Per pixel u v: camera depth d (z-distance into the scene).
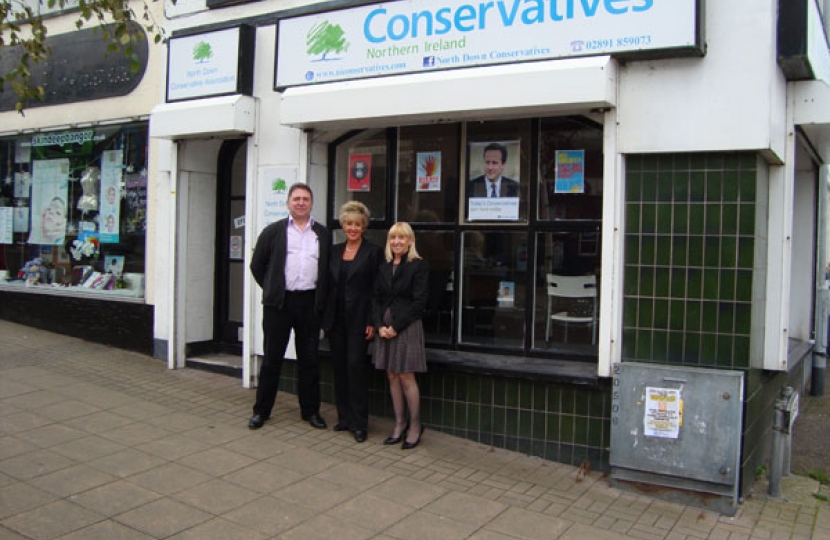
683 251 5.04
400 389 5.70
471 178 6.26
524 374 5.48
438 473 5.14
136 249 8.53
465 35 5.63
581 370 5.49
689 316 5.03
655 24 4.94
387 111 5.79
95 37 8.83
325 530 4.19
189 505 4.43
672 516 4.63
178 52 7.43
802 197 7.81
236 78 6.99
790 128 5.52
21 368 7.41
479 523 4.38
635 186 5.18
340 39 6.24
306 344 5.98
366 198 6.74
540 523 4.42
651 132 5.09
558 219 5.89
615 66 5.13
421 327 5.58
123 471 4.89
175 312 7.68
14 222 10.05
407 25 5.89
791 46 4.93
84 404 6.31
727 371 4.80
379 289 5.61
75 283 9.22
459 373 5.81
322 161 6.86
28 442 5.34
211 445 5.48
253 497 4.59
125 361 7.93
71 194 9.30
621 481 4.98
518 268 6.06
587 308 5.79
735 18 4.88
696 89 4.98
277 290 5.82
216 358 7.84
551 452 5.48
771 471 5.12
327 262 5.89
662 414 4.84
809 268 7.86
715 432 4.71
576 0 5.20
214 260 8.06
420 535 4.18
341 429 5.93
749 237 4.88
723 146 4.90
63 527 4.04
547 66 5.19
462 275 6.31
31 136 9.75
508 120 6.03
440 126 6.39
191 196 7.82
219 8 7.42
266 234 5.94
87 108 8.91
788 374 6.84
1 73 9.90
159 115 7.36
